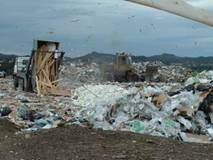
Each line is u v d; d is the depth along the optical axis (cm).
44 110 2064
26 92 3288
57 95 3098
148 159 838
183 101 1498
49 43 3347
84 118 1596
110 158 841
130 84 3825
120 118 1465
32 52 3322
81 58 5775
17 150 931
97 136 1026
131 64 5291
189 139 1258
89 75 5297
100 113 1552
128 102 1538
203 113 1477
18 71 3625
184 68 5712
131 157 848
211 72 2512
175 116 1431
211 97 1513
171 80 5025
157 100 1562
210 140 1273
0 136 1085
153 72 5275
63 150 911
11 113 1814
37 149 930
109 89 2903
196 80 2056
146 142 990
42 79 3297
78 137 1016
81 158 846
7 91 3372
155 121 1350
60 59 3378
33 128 1391
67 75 5097
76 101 2623
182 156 871
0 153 910
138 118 1456
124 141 987
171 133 1287
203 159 854
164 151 908
